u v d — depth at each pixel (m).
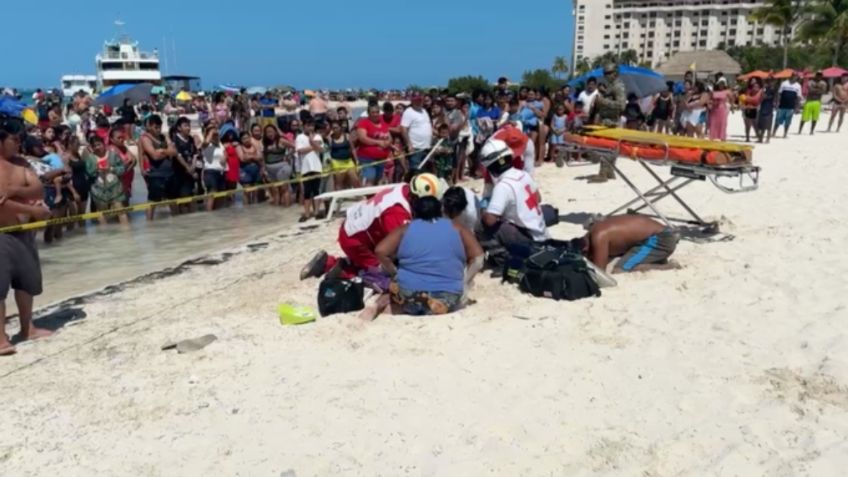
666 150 7.14
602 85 12.37
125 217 10.62
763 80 19.09
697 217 7.88
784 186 10.72
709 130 16.78
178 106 43.78
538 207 6.54
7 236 5.02
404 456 3.48
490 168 6.58
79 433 3.84
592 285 5.71
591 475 3.27
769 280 6.04
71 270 7.86
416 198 5.69
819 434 3.54
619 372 4.32
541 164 14.45
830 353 4.50
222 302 6.18
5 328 5.66
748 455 3.38
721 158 6.81
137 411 4.07
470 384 4.21
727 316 5.22
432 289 5.37
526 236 6.48
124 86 25.94
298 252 8.15
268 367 4.57
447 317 5.31
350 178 11.31
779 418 3.71
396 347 4.78
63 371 4.71
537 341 4.82
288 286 6.55
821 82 18.92
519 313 5.37
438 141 11.56
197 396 4.22
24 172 5.01
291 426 3.80
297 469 3.40
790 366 4.34
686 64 47.19
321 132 11.60
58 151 10.06
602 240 6.34
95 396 4.29
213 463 3.49
